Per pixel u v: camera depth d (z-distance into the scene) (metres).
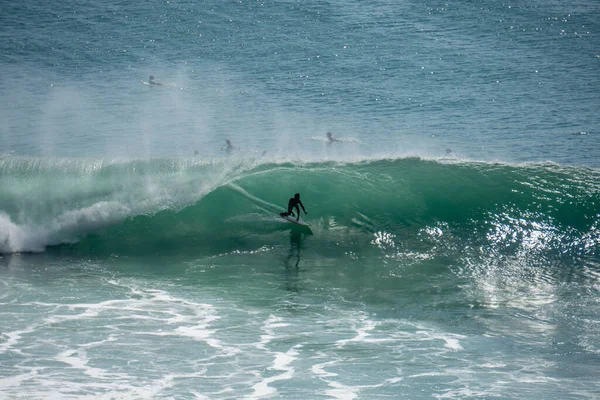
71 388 36.94
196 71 155.62
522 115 126.00
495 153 105.50
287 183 75.00
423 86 144.88
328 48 171.00
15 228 66.19
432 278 58.50
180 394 36.69
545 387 38.09
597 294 54.59
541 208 72.19
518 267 61.53
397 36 179.38
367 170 78.00
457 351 43.22
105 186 71.50
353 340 44.81
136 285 55.53
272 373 39.53
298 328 46.81
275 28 186.25
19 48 169.50
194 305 51.06
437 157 81.50
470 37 178.88
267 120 122.31
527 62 160.12
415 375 39.53
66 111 125.31
